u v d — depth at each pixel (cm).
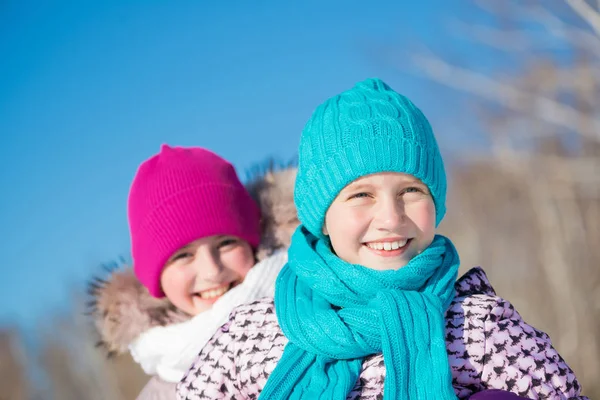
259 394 201
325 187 202
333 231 203
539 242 795
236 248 265
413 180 198
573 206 768
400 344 179
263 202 276
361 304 196
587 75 630
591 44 594
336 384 184
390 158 194
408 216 197
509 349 183
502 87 651
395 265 197
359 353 188
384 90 215
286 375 188
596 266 748
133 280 277
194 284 262
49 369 926
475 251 942
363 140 196
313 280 202
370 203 198
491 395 169
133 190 277
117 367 872
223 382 206
